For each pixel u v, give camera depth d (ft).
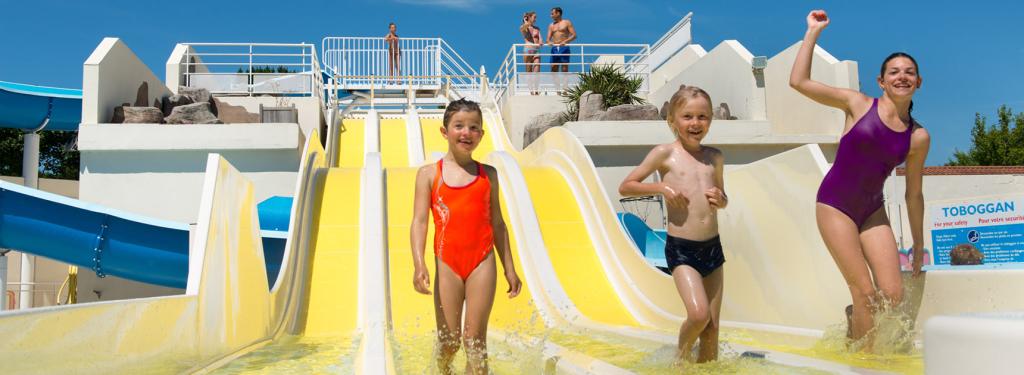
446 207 13.39
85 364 8.79
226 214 16.39
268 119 55.57
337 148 58.75
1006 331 5.19
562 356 17.16
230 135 45.83
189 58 61.72
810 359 14.57
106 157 45.14
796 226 19.12
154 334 11.03
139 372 10.43
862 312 15.26
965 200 36.04
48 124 59.77
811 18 16.10
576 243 33.32
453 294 13.21
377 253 28.07
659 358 15.52
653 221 47.37
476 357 13.08
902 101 14.83
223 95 60.70
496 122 66.03
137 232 31.71
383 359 15.07
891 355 14.96
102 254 31.50
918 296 15.87
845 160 15.35
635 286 28.25
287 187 46.39
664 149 14.43
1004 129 112.57
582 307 27.27
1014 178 58.80
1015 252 33.14
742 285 22.16
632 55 67.62
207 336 14.23
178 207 45.24
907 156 15.14
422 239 13.37
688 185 14.06
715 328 14.20
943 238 37.40
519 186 37.55
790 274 19.43
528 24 72.69
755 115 51.29
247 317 18.43
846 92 15.53
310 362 16.56
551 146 46.03
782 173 19.79
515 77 64.54
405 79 82.48
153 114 47.44
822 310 17.99
